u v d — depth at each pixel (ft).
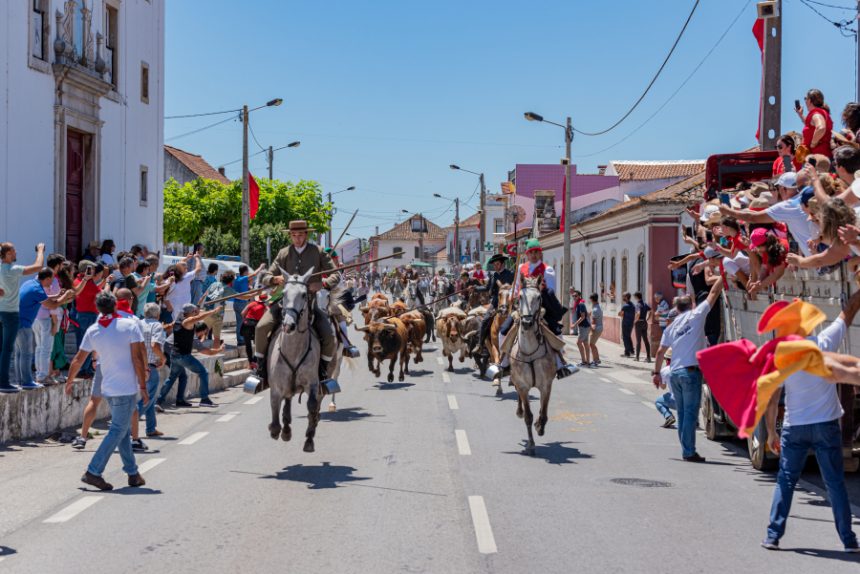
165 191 168.04
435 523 26.17
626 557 22.80
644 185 162.50
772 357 20.65
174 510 27.55
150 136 91.66
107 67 81.66
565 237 122.42
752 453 35.73
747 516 27.53
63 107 71.15
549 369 38.45
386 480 32.37
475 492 30.48
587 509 28.12
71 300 44.29
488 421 47.65
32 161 67.31
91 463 30.37
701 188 95.81
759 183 37.99
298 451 38.50
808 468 36.47
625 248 113.60
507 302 48.11
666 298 101.30
